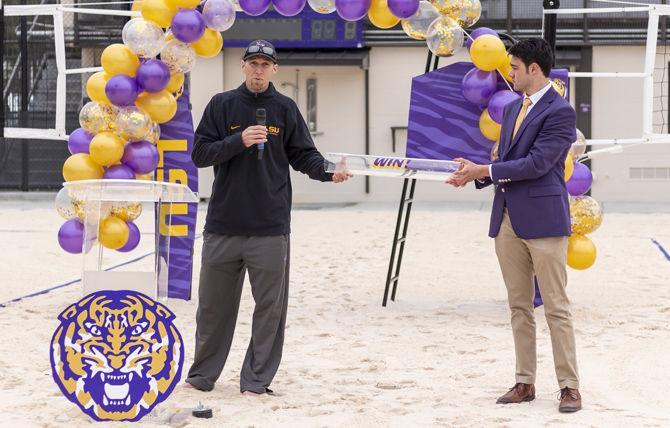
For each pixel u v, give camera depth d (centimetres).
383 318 946
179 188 604
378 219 1777
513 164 612
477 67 893
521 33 2111
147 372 587
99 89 891
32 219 1738
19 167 2203
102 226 887
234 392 663
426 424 582
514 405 627
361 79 2167
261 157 639
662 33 2073
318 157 673
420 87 929
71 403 631
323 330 893
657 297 1033
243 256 650
